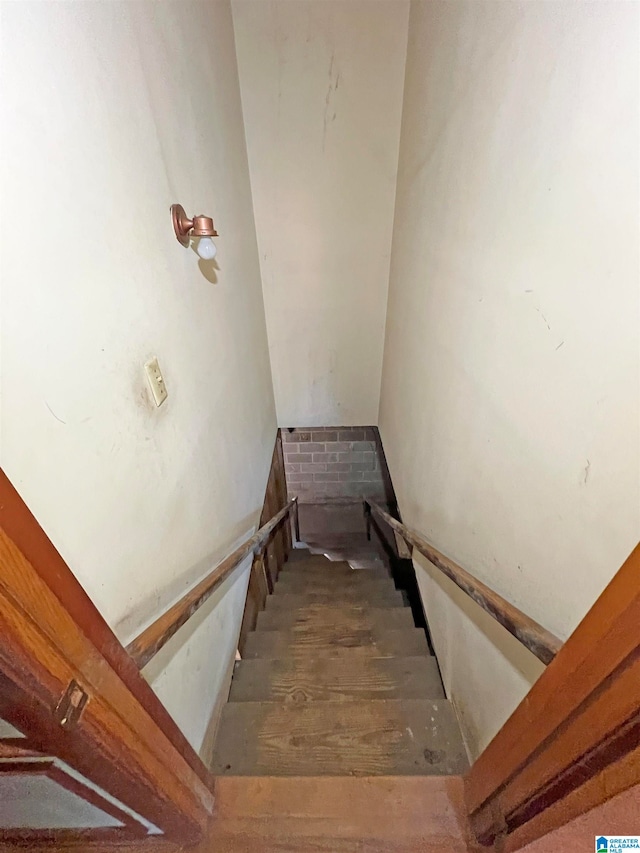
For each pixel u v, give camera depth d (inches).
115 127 31.6
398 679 63.7
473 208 43.3
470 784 40.2
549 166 28.7
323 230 93.0
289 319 106.0
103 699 24.5
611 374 23.4
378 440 133.2
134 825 33.5
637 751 20.9
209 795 40.9
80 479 26.6
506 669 40.0
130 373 33.8
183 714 43.6
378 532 148.0
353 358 113.0
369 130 81.4
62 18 24.9
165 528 40.2
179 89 46.0
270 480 111.7
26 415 21.5
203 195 54.2
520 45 32.2
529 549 34.1
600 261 23.8
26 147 21.6
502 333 37.5
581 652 23.8
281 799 41.7
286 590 111.0
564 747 25.5
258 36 71.7
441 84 53.4
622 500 23.1
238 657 72.2
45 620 20.1
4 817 30.7
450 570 47.7
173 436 42.7
